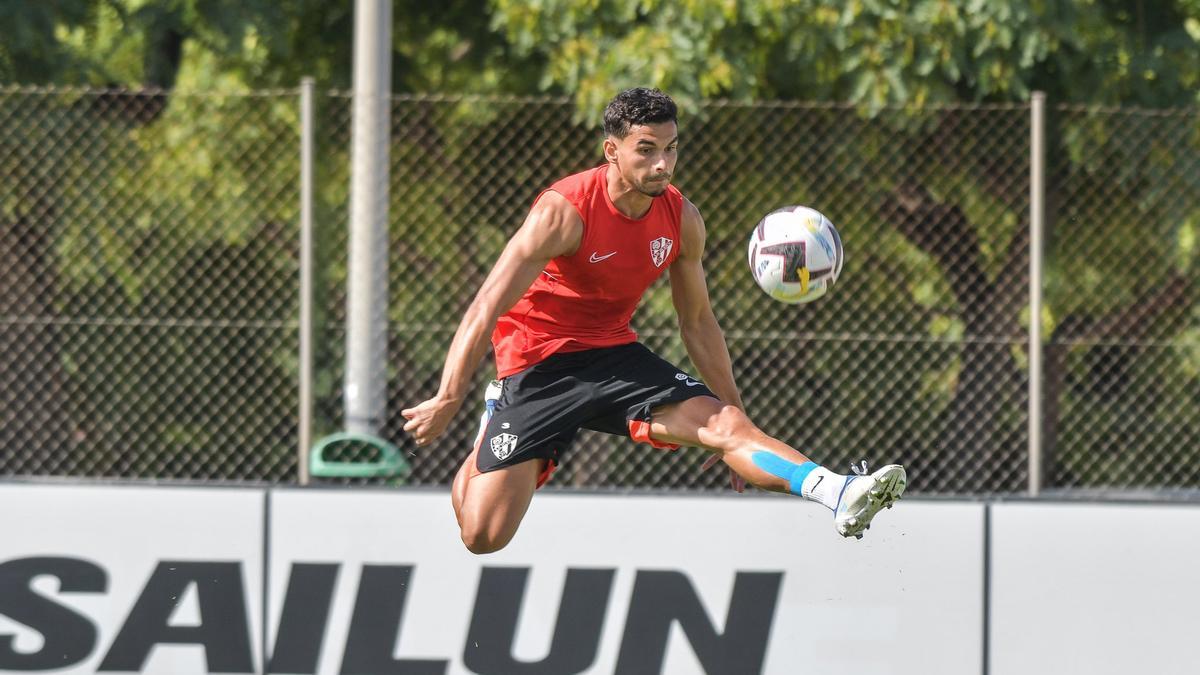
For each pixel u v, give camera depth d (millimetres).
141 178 28109
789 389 26781
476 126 27672
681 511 21703
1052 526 21422
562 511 21766
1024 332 27141
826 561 21594
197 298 27703
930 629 21438
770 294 17484
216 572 21812
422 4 37531
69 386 27297
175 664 21766
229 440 27328
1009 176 27141
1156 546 21312
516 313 17359
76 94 27734
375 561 21766
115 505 21875
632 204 16266
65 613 21812
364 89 25891
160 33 37031
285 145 28422
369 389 25328
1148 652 21266
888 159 27594
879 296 27344
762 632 21531
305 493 21859
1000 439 26766
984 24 28938
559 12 30078
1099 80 31828
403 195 27469
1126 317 27438
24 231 27484
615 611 21625
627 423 17094
